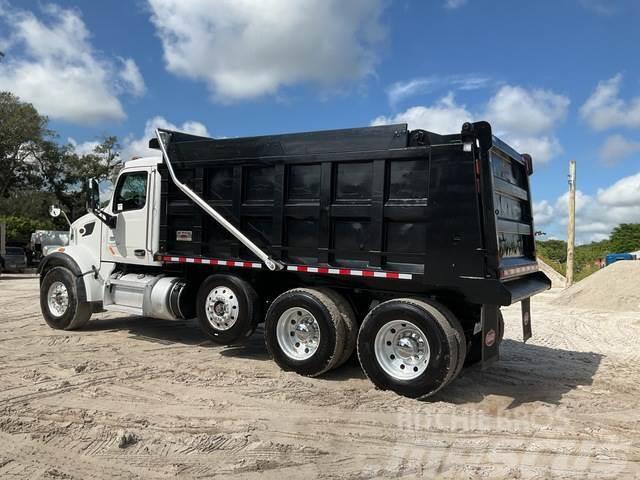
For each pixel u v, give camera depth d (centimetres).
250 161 694
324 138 638
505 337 977
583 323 1189
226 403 536
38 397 547
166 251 793
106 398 548
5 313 1148
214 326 725
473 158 543
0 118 4744
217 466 397
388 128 595
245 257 712
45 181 5234
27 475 382
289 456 418
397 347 579
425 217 571
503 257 618
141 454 416
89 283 883
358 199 618
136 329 938
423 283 568
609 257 2320
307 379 625
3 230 3102
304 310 637
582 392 616
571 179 2262
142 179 829
